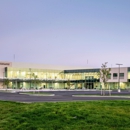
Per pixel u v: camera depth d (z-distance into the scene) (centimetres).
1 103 1919
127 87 9775
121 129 1055
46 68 11606
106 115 1273
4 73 10294
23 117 1279
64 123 1155
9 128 1114
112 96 3872
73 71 11344
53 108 1462
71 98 3275
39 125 1126
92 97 3603
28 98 3278
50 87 11038
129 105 1642
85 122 1165
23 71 10538
